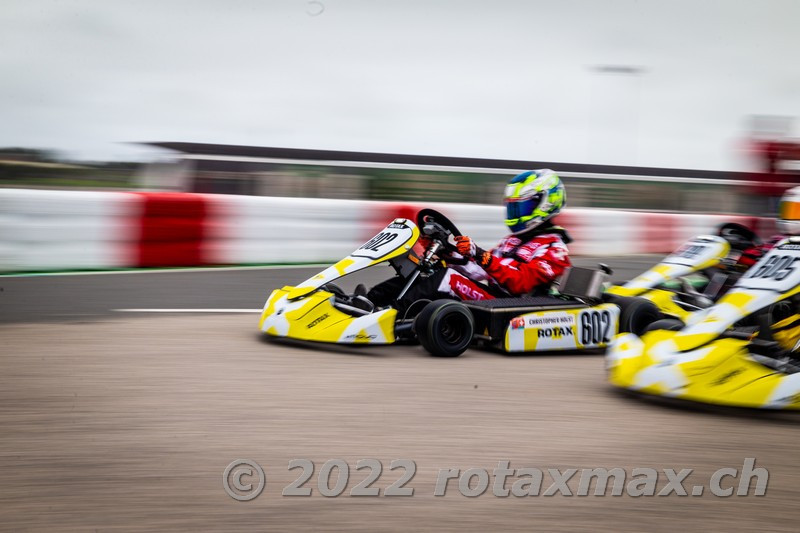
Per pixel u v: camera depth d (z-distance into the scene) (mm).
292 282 13383
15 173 20172
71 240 13500
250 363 7520
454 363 7887
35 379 6711
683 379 6121
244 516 4117
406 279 8773
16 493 4309
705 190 23062
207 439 5262
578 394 6824
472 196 19500
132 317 9859
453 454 5145
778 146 23688
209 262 14906
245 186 17359
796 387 6047
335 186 17750
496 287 9195
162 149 17812
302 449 5129
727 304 6570
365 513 4215
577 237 19781
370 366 7582
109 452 4965
